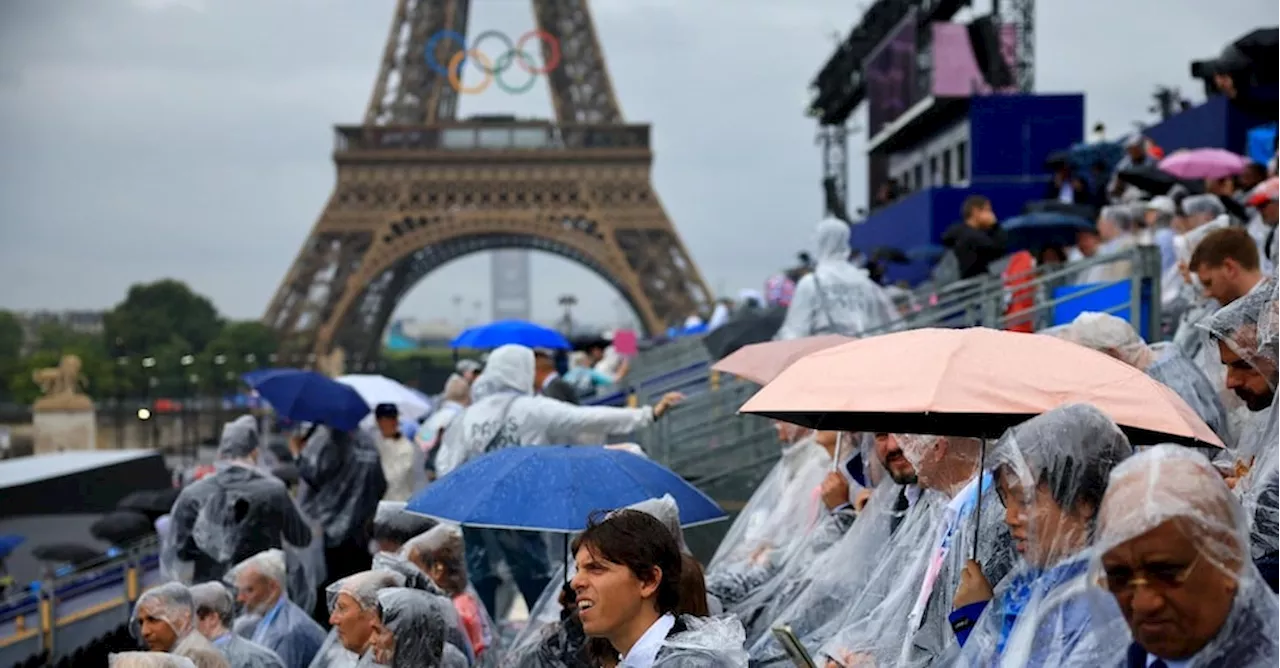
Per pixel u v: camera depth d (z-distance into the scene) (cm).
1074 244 2458
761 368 1287
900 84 5131
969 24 4553
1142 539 488
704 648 674
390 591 962
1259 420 813
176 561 1594
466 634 1126
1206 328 808
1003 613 614
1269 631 486
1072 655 562
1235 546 487
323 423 1978
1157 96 4044
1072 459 577
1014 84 4888
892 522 898
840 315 1672
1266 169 1967
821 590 904
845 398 751
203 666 1148
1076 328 991
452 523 1239
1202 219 1655
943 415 779
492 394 1496
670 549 697
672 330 5059
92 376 17412
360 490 2016
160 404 17588
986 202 2169
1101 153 2997
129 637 2491
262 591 1347
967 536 746
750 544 1170
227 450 1616
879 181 6359
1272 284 795
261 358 17950
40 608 2745
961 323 1928
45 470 4319
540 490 1062
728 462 2039
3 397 18112
